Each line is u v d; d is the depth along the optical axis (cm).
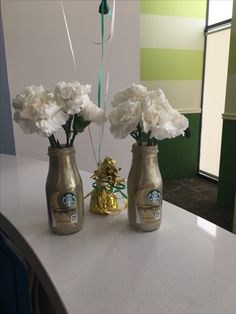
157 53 361
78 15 234
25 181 132
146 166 78
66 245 77
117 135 72
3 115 229
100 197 96
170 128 69
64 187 79
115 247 75
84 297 57
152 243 77
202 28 375
